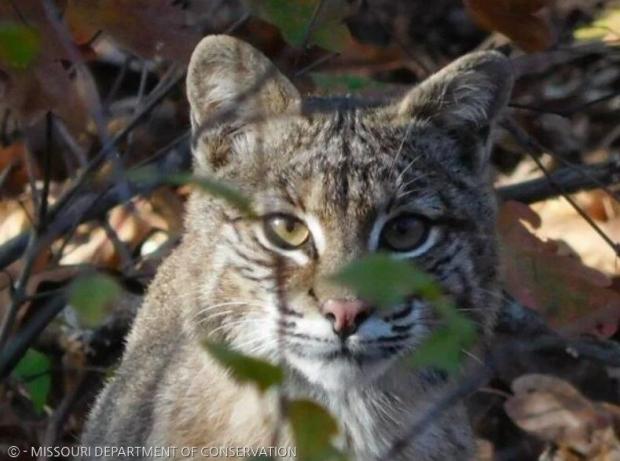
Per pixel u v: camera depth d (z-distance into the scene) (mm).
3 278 10422
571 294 9375
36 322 9102
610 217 11828
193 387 8531
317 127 8375
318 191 8070
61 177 11859
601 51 11055
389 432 8641
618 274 11141
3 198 11898
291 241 8117
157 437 8609
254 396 8320
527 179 11680
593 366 11320
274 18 8641
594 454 10453
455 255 8375
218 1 11711
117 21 8289
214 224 8398
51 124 8406
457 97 8641
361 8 13188
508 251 9422
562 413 10539
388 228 8180
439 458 8758
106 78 12883
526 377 10672
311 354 8023
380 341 7941
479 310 8562
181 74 9320
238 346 8312
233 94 8562
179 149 11414
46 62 7465
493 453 10758
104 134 6707
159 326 9125
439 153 8500
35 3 7363
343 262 7941
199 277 8484
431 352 5617
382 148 8305
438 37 14195
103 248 11344
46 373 9555
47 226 8234
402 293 5340
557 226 11836
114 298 5707
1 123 11945
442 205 8312
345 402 8539
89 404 10820
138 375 9055
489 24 9422
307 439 5680
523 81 12438
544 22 9391
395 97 9305
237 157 8484
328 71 11633
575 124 12984
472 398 11383
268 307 8125
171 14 8414
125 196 6430
